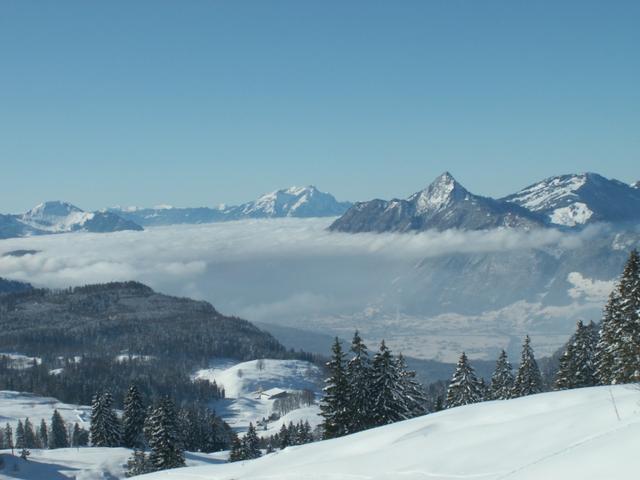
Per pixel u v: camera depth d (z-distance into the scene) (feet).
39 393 647.56
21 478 256.32
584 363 188.96
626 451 47.96
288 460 91.04
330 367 171.12
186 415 375.25
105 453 296.30
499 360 220.64
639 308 150.20
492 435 70.08
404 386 174.19
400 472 65.36
